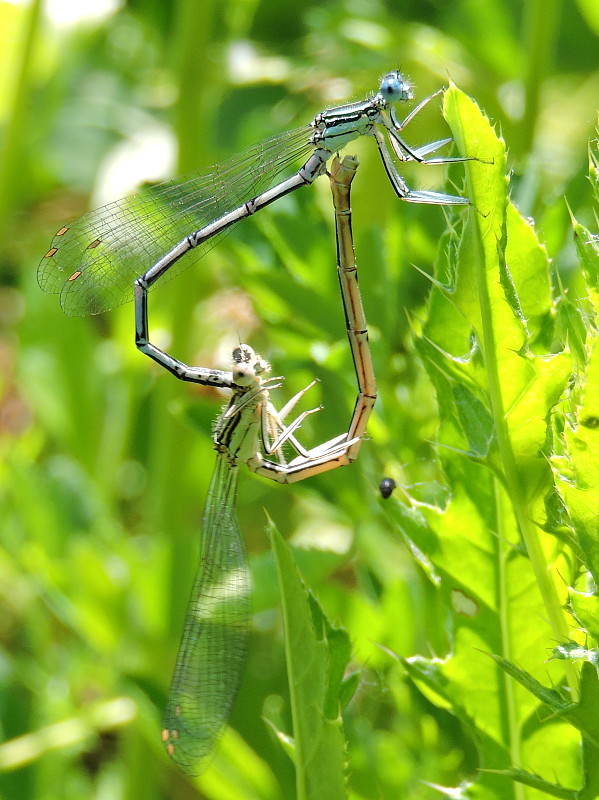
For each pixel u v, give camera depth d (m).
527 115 0.37
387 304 0.34
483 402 0.32
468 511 0.32
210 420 0.35
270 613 0.36
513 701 0.32
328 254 0.34
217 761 0.34
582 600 0.31
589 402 0.31
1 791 0.37
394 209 0.35
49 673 0.37
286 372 0.35
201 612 0.35
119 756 0.37
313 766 0.31
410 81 0.34
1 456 0.37
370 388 0.34
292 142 0.34
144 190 0.35
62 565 0.36
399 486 0.32
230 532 0.35
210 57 0.37
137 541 0.37
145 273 0.35
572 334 0.32
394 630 0.34
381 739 0.33
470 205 0.31
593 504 0.31
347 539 0.37
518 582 0.32
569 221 0.33
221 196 0.35
